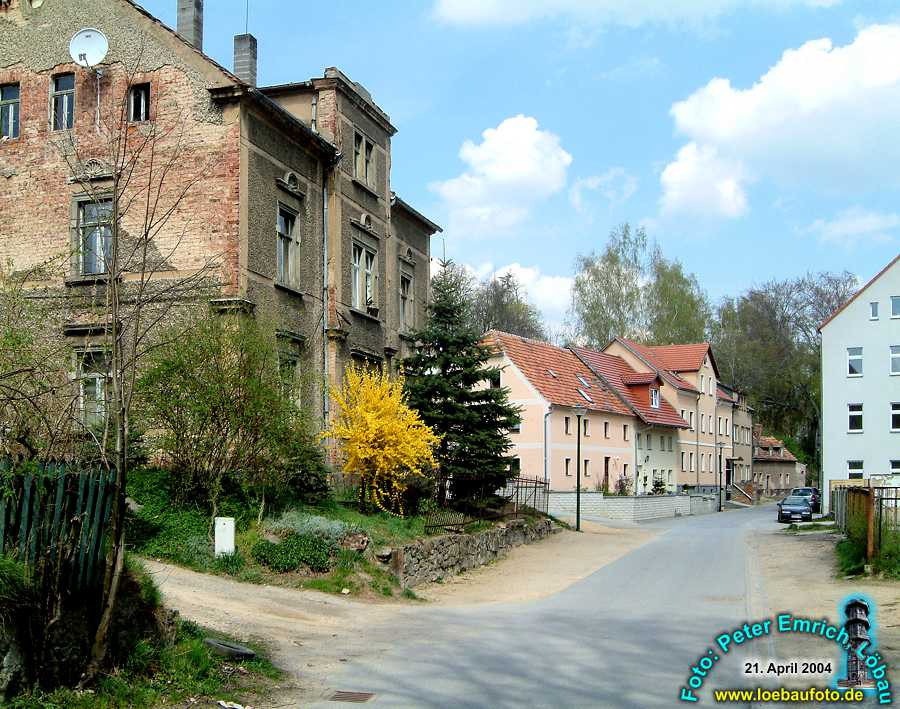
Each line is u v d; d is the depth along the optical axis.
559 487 45.97
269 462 17.59
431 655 11.30
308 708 8.66
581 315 68.50
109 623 8.37
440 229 32.75
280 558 16.38
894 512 19.55
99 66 21.72
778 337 84.19
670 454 62.53
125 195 21.00
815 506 56.00
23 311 14.55
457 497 26.25
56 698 7.65
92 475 8.62
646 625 13.76
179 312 18.92
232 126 20.81
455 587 19.80
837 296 81.19
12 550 7.78
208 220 20.62
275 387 17.39
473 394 25.64
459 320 25.84
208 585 14.76
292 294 22.88
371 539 18.31
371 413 20.95
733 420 78.94
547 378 48.44
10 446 9.09
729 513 58.41
